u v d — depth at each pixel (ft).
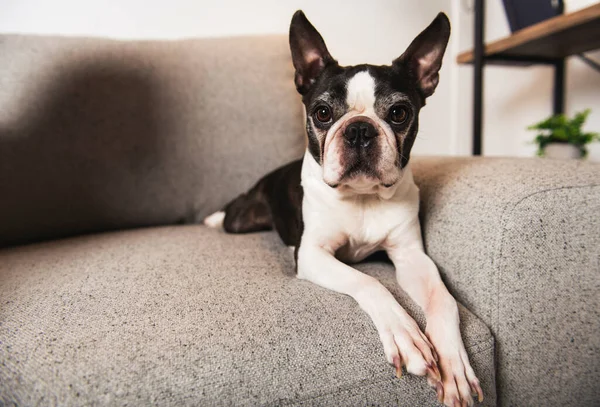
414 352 2.72
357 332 2.88
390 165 3.57
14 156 5.25
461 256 3.53
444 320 3.01
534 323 3.06
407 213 4.12
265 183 5.90
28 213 5.37
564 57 8.31
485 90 9.77
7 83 5.27
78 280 3.75
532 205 3.06
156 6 7.41
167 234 5.47
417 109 4.05
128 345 2.67
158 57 5.95
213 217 6.15
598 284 3.08
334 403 2.64
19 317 3.08
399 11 8.61
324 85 3.98
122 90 5.75
